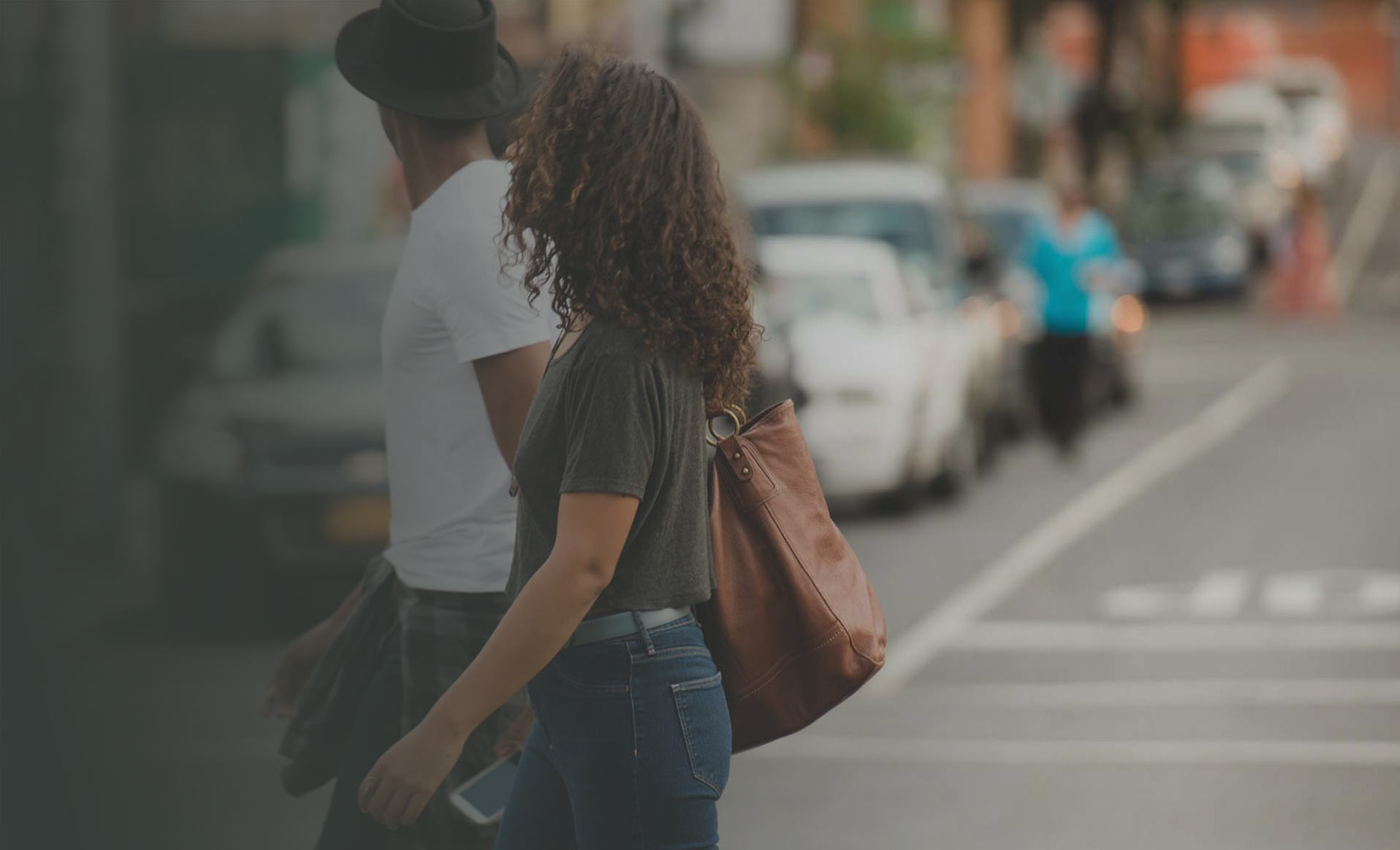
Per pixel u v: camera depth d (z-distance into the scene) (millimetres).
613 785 4832
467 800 5613
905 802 10141
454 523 5758
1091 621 15055
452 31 5742
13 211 18422
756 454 5094
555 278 4852
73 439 17594
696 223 4766
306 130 25500
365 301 15875
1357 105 121625
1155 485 22953
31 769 10945
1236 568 17359
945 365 21594
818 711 5059
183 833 9727
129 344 20750
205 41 25156
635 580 4801
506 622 4660
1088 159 68000
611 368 4691
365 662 6098
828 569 5082
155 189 24406
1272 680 12867
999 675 13195
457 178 5711
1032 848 9258
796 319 20578
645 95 4809
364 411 14461
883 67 41406
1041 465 25109
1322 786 10273
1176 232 49625
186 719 12297
